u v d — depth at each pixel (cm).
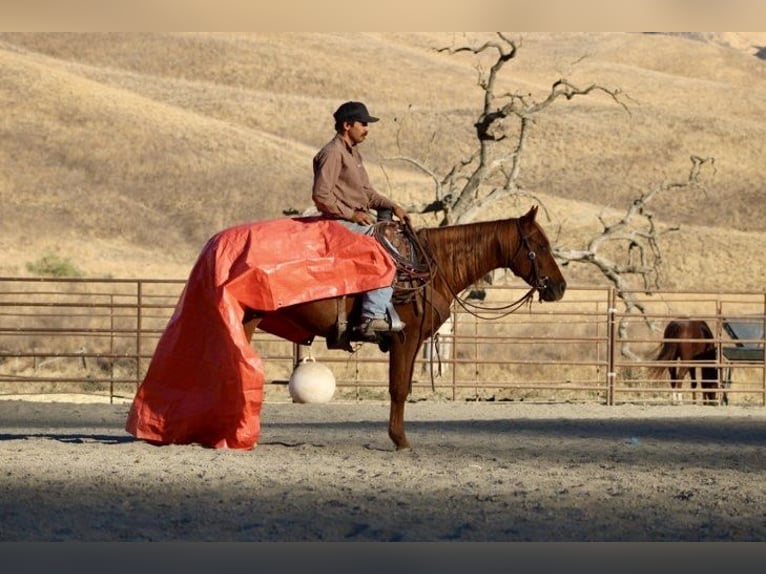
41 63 10181
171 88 10312
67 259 5091
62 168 7600
